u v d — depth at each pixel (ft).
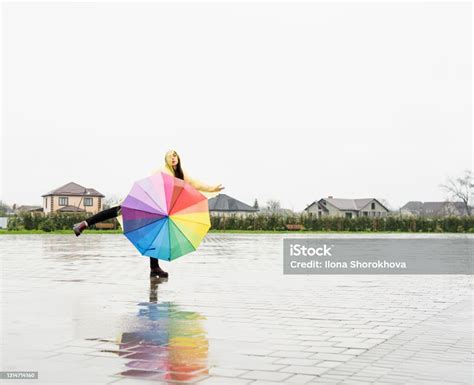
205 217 34.42
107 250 72.02
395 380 14.25
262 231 173.68
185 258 60.64
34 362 15.89
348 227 178.81
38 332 20.15
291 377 14.49
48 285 34.60
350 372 15.03
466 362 16.22
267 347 18.07
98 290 32.45
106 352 17.15
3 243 90.33
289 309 26.25
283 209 293.23
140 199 33.35
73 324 21.76
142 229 33.45
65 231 144.87
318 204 303.89
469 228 180.96
